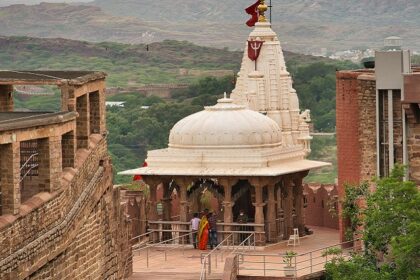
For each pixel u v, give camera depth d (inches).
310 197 2883.9
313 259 2373.3
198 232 2529.5
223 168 2561.5
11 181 1461.6
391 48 2482.8
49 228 1581.0
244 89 3048.7
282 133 2999.5
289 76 3061.0
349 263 2156.7
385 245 2137.1
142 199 2632.9
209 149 2586.1
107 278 1971.0
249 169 2546.8
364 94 2378.2
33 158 1766.7
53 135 1608.0
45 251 1552.7
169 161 2603.3
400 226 2100.1
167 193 2623.0
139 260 2420.0
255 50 3043.8
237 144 2578.7
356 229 2422.5
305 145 3056.1
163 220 2625.5
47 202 1569.9
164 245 2551.7
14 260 1438.2
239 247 2517.2
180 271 2287.2
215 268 2321.6
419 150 2197.3
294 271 2260.1
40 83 1797.5
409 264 2030.0
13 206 1460.4
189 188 2618.1
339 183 2443.4
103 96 2006.6
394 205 2091.5
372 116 2369.6
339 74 2412.6
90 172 1862.7
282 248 2559.1
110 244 1994.3
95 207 1875.0
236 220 2618.1
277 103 3031.5
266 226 2566.4
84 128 1872.5
